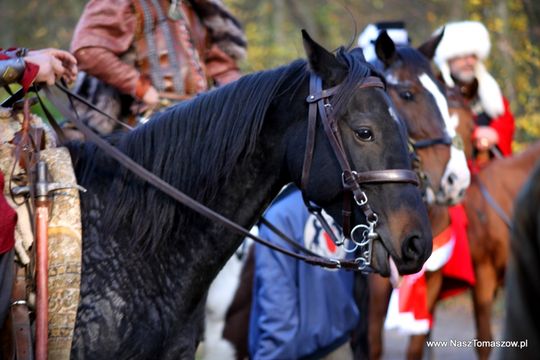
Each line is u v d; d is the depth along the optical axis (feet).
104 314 15.79
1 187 15.42
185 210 16.58
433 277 30.17
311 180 16.39
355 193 15.98
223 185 16.72
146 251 16.29
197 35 23.22
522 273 10.30
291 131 16.69
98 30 22.06
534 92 63.05
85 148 17.19
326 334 25.26
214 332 27.14
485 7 65.00
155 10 22.45
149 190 16.51
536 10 65.05
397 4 84.79
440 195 25.54
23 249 15.51
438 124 25.31
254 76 17.08
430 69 25.85
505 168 34.30
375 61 25.38
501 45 63.82
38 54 16.90
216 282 26.81
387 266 15.99
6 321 15.56
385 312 27.78
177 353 16.52
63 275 15.53
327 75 16.65
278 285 25.35
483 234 32.99
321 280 25.23
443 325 49.37
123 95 22.77
